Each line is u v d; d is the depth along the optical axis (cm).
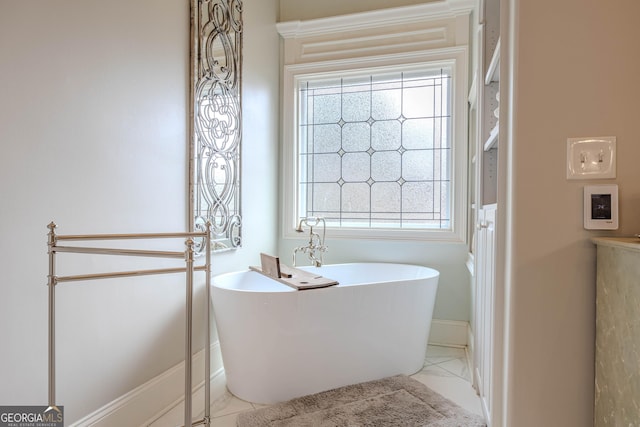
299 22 331
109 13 167
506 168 128
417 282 244
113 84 169
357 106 335
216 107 243
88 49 156
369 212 332
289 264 339
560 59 114
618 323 97
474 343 230
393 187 326
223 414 199
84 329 157
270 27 325
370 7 324
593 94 112
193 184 220
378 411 196
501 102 129
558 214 114
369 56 321
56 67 143
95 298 162
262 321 206
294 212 340
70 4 149
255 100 298
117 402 172
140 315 185
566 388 115
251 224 292
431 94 317
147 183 189
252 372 210
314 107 343
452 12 302
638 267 87
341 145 339
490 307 163
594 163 111
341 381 222
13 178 129
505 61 128
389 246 318
